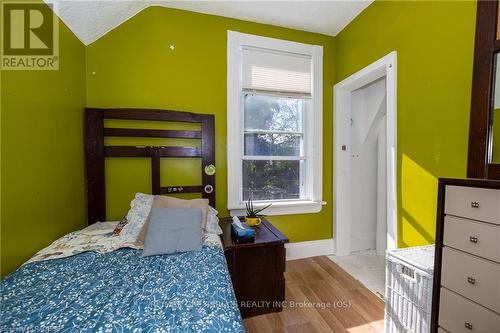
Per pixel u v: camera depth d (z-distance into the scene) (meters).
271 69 2.40
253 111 2.45
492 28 1.16
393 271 1.39
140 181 2.06
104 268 1.16
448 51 1.43
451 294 1.05
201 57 2.19
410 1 1.69
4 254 1.12
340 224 2.62
